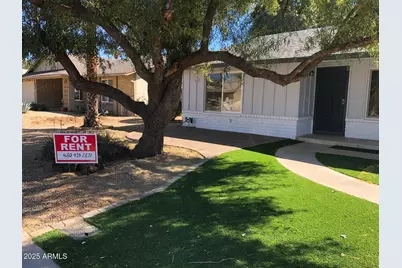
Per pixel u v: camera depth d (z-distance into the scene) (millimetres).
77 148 5414
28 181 5344
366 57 8469
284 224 3803
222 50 6480
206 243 3318
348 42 5344
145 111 7250
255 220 3906
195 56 6465
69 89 22125
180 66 6758
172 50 6691
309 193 4977
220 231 3596
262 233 3557
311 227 3727
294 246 3273
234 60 6176
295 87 10281
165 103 7141
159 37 5414
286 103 10562
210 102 12992
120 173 5793
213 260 2996
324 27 5828
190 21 5789
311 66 6070
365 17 4910
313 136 10336
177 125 14305
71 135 5375
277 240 3398
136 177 5648
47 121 15641
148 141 7266
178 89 7211
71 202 4422
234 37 6156
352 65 9828
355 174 6129
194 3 5238
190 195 4797
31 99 25281
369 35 5098
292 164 6938
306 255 3102
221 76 12359
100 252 3125
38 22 6047
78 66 18562
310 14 6457
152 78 6922
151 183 5391
